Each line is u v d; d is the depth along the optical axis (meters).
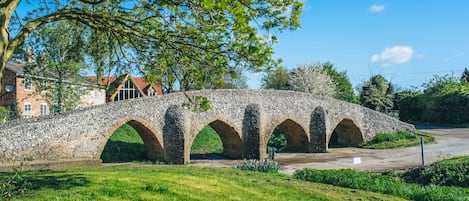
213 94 32.25
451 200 12.22
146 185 10.65
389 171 21.30
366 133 42.22
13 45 8.66
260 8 8.80
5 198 7.30
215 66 9.71
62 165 22.69
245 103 34.19
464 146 35.12
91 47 12.62
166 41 9.64
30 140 23.30
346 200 10.95
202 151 38.19
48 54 29.78
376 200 11.38
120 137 35.81
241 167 20.12
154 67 11.11
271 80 65.62
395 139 40.91
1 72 7.99
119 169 15.45
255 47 8.72
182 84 11.23
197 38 9.41
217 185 11.53
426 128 51.22
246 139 33.69
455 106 54.19
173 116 29.92
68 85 32.00
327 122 38.84
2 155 22.02
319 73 62.47
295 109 37.31
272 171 19.97
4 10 8.03
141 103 28.75
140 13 10.21
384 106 66.06
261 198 10.43
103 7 10.73
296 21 8.88
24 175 12.18
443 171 17.75
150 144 30.95
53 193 9.28
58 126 24.61
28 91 38.81
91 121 26.12
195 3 8.55
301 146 39.34
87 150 25.72
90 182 10.86
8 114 33.25
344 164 29.00
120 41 11.30
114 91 13.23
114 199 9.15
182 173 13.82
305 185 12.95
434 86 61.03
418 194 12.91
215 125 34.53
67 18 9.98
